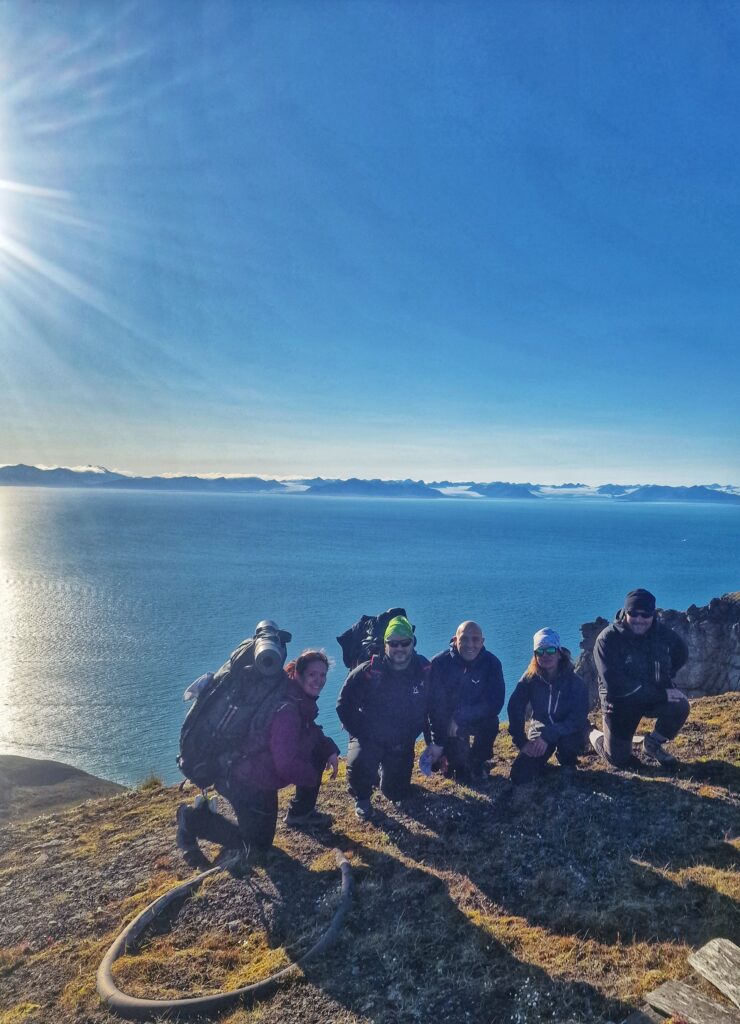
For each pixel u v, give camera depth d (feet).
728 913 17.78
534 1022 14.74
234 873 22.57
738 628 100.01
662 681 27.45
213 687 23.77
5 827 31.83
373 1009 15.69
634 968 16.26
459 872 21.80
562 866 21.50
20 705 434.71
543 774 28.66
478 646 28.32
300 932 19.08
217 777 23.59
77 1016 16.60
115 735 374.84
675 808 24.27
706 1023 13.58
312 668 24.11
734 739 30.86
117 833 28.53
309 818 26.25
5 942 20.88
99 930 20.70
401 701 26.63
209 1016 16.02
